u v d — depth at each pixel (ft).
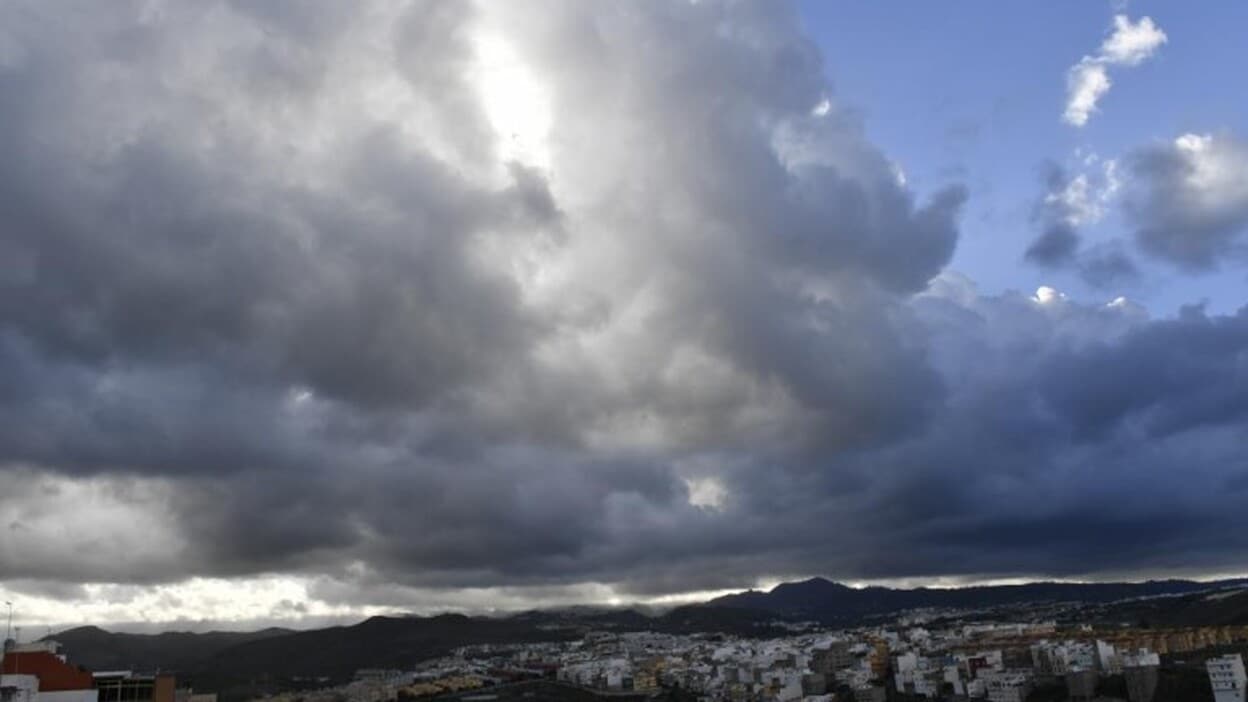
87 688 583.99
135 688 614.75
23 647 596.70
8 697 538.47
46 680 572.51
